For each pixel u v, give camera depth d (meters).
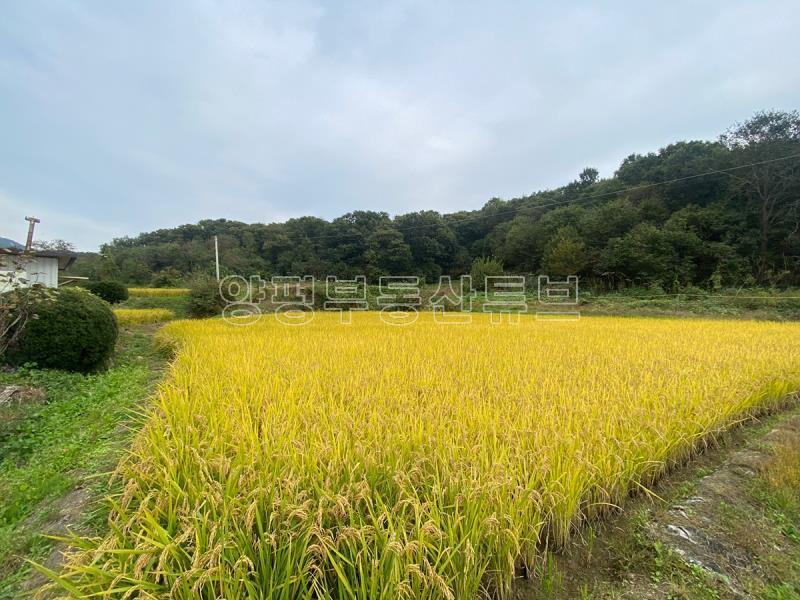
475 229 50.34
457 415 2.90
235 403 3.12
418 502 1.70
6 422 3.78
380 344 6.83
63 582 1.34
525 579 1.87
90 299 6.68
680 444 2.97
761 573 1.90
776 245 24.66
